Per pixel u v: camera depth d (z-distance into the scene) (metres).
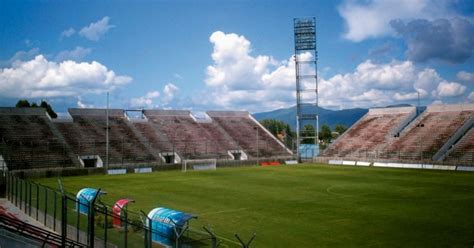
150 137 87.06
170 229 20.73
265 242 25.81
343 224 30.50
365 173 66.94
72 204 27.89
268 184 53.59
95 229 21.53
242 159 88.00
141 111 94.62
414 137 85.69
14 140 71.94
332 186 51.25
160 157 80.69
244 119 109.25
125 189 49.38
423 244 25.11
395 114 98.56
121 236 20.12
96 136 81.00
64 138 77.25
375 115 102.69
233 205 38.31
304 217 33.00
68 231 24.38
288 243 25.56
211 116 104.75
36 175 62.88
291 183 54.50
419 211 35.16
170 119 97.31
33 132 75.69
